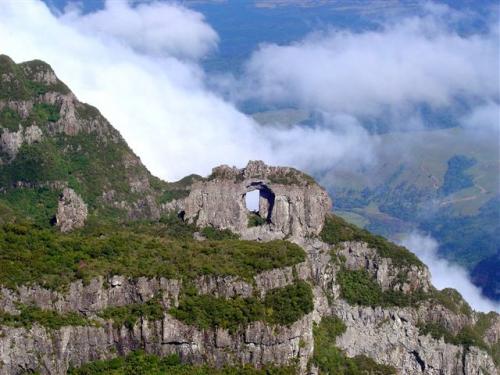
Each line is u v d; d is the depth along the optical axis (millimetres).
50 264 189000
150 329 189250
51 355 178500
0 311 176000
